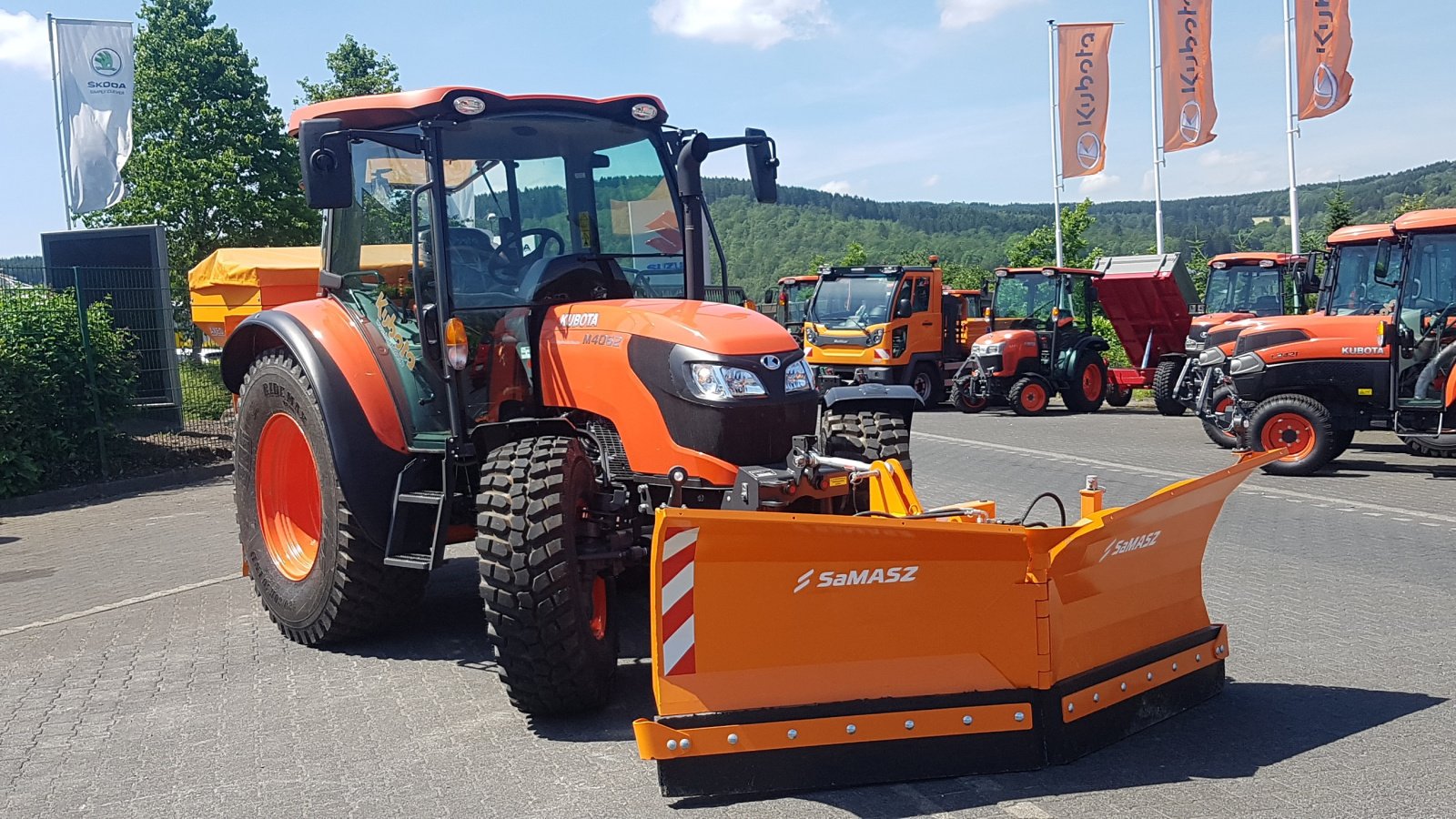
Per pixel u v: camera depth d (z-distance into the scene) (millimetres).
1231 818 3545
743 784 3738
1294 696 4703
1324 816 3549
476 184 5438
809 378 5066
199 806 3941
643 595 6820
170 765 4348
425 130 5293
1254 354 11703
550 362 5199
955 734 3879
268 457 6320
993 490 10453
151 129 31516
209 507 11211
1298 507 9406
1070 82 26281
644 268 5824
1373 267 12008
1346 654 5270
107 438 13000
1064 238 35750
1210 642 4672
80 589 7719
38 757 4496
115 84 19125
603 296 5637
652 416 4793
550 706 4590
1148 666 4363
